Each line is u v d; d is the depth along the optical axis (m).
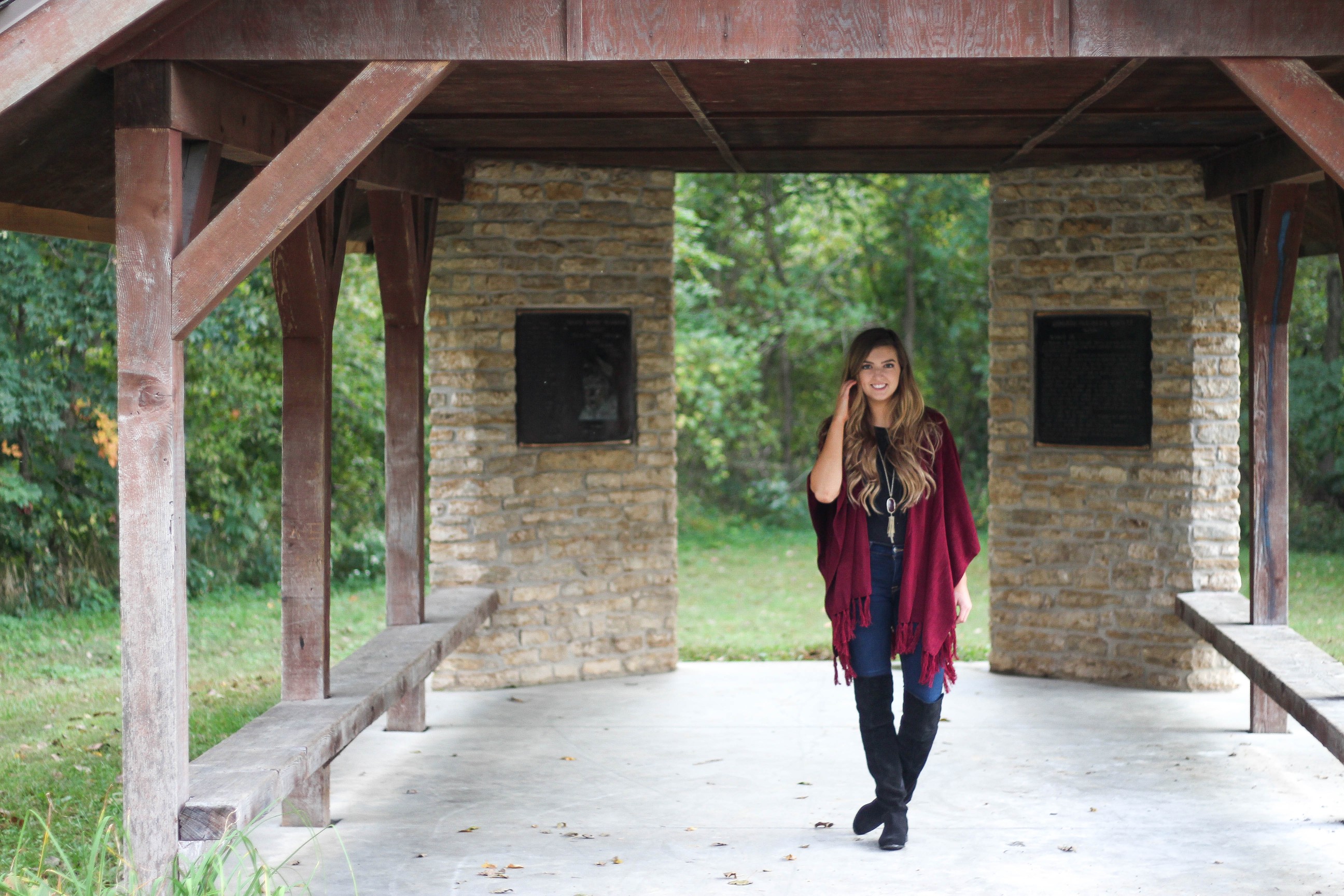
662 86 4.52
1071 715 6.08
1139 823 4.50
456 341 6.68
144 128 3.37
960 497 4.03
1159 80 4.44
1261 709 5.73
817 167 6.83
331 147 3.38
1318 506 12.73
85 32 3.13
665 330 7.07
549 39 3.41
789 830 4.46
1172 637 6.56
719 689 6.76
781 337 17.62
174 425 3.38
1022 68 4.19
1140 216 6.58
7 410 8.68
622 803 4.79
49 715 6.46
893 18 3.41
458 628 5.73
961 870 4.03
